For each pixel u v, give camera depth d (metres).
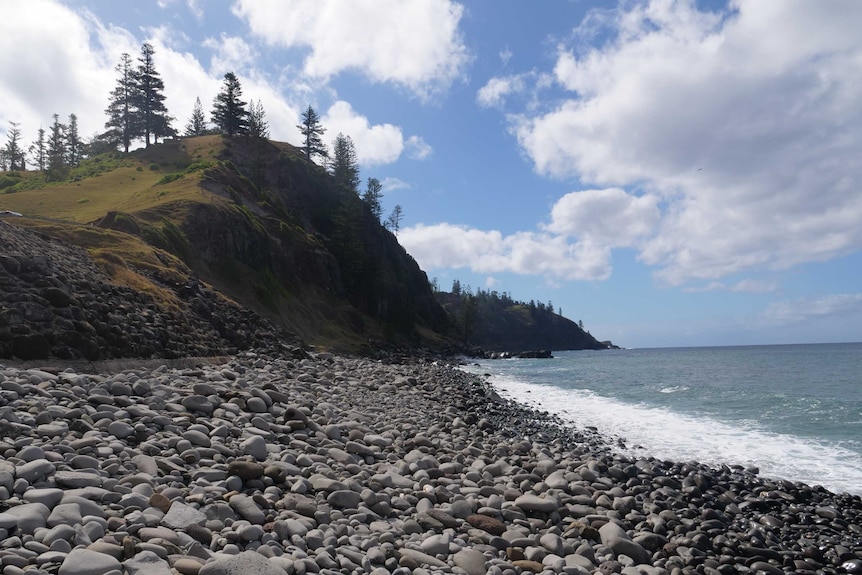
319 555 5.64
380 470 9.74
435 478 10.08
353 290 80.62
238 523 5.93
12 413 7.52
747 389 33.97
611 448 16.53
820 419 21.89
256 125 105.00
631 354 139.12
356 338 62.56
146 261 29.25
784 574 8.12
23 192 59.00
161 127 105.94
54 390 9.25
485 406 23.70
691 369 57.00
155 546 4.87
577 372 53.72
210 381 13.81
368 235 95.88
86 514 5.28
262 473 7.68
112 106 105.44
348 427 12.49
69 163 110.88
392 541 6.61
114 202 54.88
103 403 9.23
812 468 14.55
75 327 14.78
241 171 88.00
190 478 7.10
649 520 9.65
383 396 20.77
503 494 9.56
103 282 20.44
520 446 14.85
